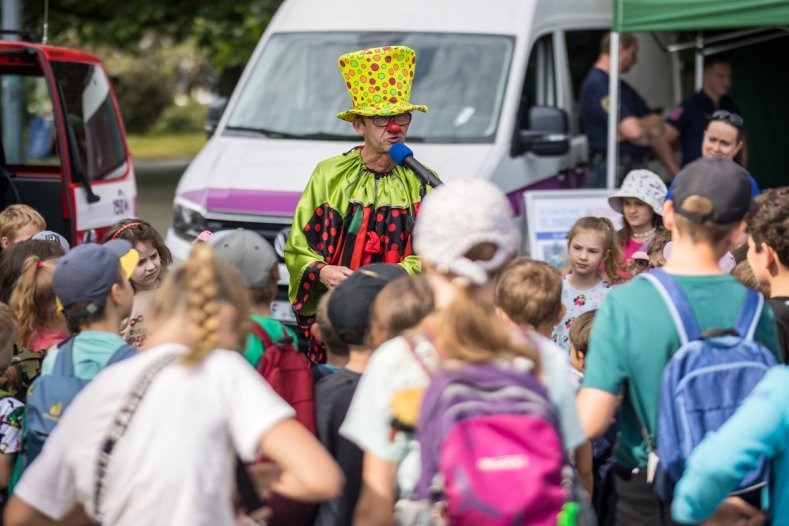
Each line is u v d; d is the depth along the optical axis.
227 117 11.58
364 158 6.61
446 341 3.70
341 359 5.01
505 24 11.45
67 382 4.64
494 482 3.43
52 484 3.78
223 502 3.65
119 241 5.11
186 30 24.95
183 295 3.79
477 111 10.92
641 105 12.70
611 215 10.41
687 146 12.68
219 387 3.67
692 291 4.25
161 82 47.66
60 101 10.96
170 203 23.05
